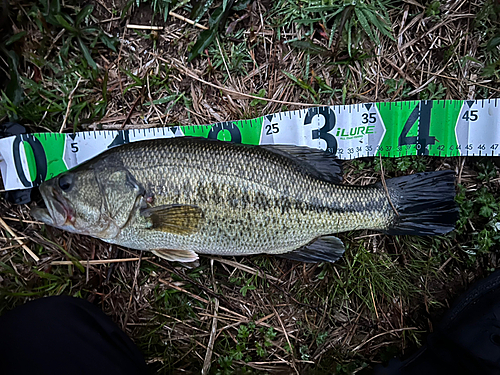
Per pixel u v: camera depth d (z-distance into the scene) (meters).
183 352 0.42
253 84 0.42
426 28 0.42
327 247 0.39
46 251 0.42
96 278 0.41
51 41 0.41
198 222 0.36
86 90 0.42
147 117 0.42
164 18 0.42
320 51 0.42
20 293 0.38
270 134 0.42
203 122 0.42
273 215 0.37
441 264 0.42
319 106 0.42
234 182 0.36
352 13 0.41
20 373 0.32
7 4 0.40
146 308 0.42
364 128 0.42
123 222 0.37
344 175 0.42
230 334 0.42
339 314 0.42
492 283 0.41
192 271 0.42
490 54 0.42
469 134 0.41
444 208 0.39
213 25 0.41
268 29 0.42
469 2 0.42
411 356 0.40
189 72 0.42
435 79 0.42
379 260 0.42
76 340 0.35
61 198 0.37
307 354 0.42
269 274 0.42
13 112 0.40
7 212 0.41
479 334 0.39
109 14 0.42
